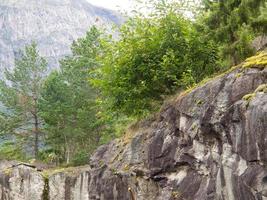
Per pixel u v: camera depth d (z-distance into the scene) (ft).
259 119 26.48
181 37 52.60
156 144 43.45
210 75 47.32
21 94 159.12
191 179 36.83
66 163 132.46
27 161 143.64
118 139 56.44
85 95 132.77
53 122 139.33
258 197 26.23
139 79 54.03
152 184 44.06
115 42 56.85
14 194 112.37
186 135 37.86
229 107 30.71
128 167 49.08
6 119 157.07
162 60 53.11
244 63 32.42
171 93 51.13
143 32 55.42
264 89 27.76
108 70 56.08
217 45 48.88
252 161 27.20
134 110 53.47
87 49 137.59
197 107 36.65
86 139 136.05
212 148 33.45
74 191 91.50
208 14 43.55
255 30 39.04
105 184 53.83
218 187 31.76
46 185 103.50
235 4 40.73
